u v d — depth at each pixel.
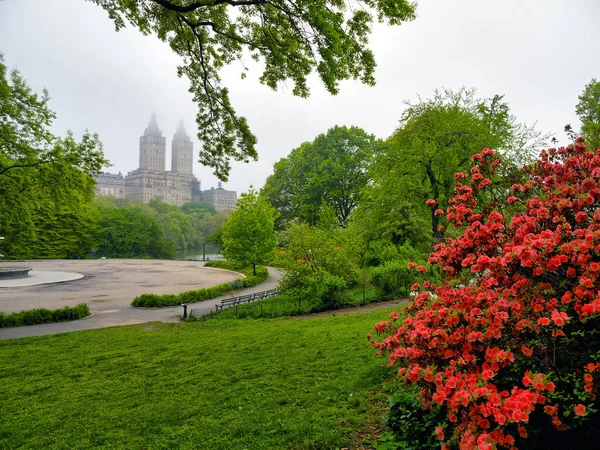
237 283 27.25
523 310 2.76
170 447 4.70
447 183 21.78
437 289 3.57
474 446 2.33
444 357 2.81
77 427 5.60
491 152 4.40
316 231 18.58
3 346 11.73
